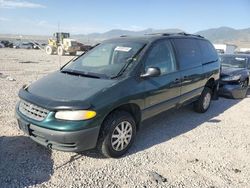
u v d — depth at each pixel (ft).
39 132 12.91
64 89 13.84
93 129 12.78
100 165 13.61
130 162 14.08
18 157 13.89
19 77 39.45
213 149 16.25
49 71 49.62
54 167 13.20
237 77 29.35
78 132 12.39
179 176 13.04
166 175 13.07
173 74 17.88
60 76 15.83
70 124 12.35
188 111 23.77
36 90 14.28
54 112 12.67
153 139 17.20
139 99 15.03
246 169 14.08
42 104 12.87
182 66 19.01
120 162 14.02
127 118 14.37
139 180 12.48
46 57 96.58
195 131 19.06
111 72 15.43
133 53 16.40
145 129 18.89
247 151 16.26
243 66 32.65
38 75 42.98
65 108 12.45
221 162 14.69
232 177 13.21
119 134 14.15
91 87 13.78
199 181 12.69
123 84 14.33
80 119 12.44
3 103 23.43
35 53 122.52
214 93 25.16
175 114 22.81
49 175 12.50
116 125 13.83
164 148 15.98
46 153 14.48
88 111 12.57
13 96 26.30
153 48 16.97
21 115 13.80
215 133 18.92
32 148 14.93
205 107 23.45
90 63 17.21
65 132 12.31
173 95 18.06
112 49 17.51
